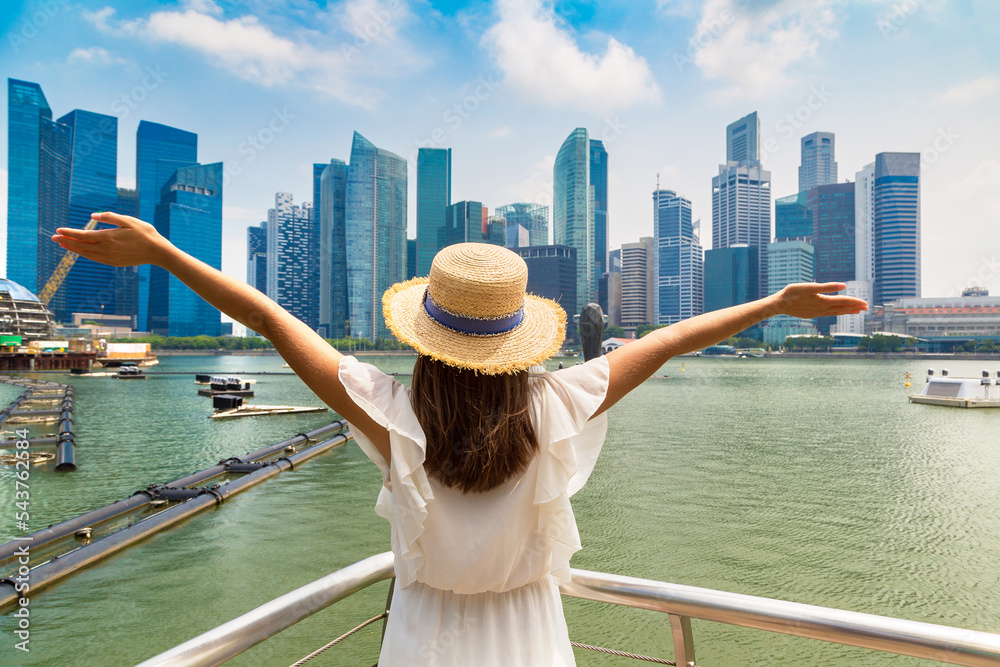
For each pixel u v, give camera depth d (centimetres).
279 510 1554
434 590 131
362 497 1689
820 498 1692
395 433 115
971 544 1281
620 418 3822
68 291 16462
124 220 121
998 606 974
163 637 859
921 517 1498
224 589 1028
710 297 18525
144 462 2261
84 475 2030
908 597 1012
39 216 13788
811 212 19588
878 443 2753
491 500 122
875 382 7488
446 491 122
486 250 120
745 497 1700
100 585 1048
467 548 120
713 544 1275
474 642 126
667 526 1409
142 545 1270
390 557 173
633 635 851
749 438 2909
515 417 117
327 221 17650
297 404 4516
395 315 129
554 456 122
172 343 17038
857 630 128
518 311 126
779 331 17975
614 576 162
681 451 2534
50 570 1077
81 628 888
